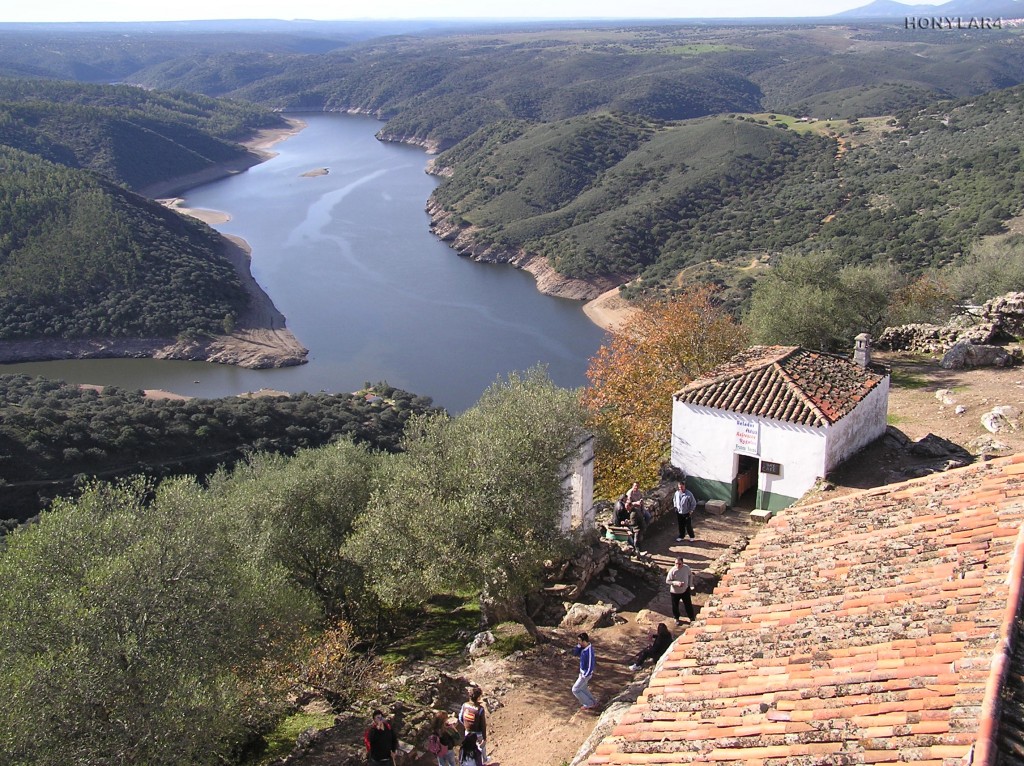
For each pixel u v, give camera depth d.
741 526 22.80
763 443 23.06
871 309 44.19
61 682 13.79
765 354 26.66
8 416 62.59
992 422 26.09
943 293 48.53
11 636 15.11
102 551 17.42
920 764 7.29
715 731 9.11
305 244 160.50
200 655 15.51
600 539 21.84
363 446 29.00
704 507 23.94
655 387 34.81
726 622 11.17
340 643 19.08
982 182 101.81
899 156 134.38
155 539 16.97
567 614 19.31
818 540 12.38
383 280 141.00
